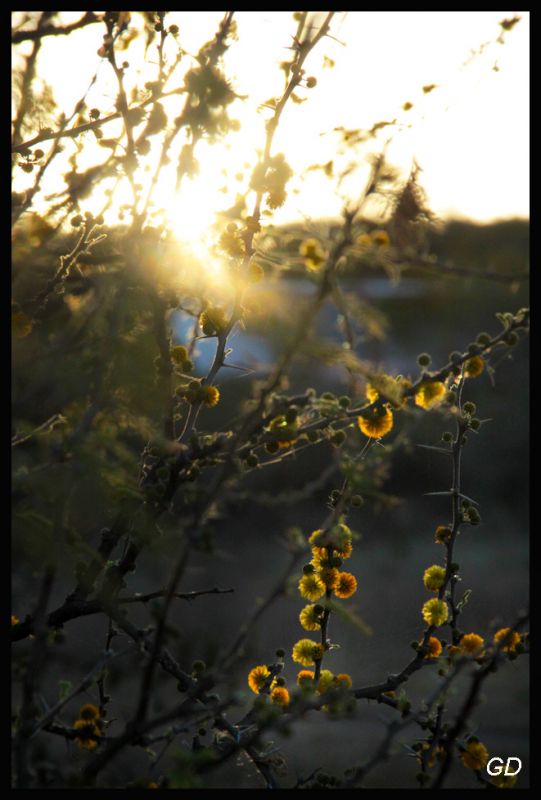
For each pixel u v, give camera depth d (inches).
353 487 31.7
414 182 31.4
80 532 32.7
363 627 30.3
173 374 33.6
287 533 31.1
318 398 33.1
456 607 35.4
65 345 31.6
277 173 33.1
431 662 34.8
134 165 32.6
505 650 34.0
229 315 34.5
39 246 33.4
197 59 33.1
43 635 30.3
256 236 33.5
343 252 30.5
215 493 30.4
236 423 33.0
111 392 31.2
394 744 34.4
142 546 32.4
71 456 30.7
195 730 33.8
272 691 34.2
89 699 40.0
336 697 31.7
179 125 32.4
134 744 31.0
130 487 31.3
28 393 31.2
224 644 44.2
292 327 30.5
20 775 30.2
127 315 32.4
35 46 35.2
